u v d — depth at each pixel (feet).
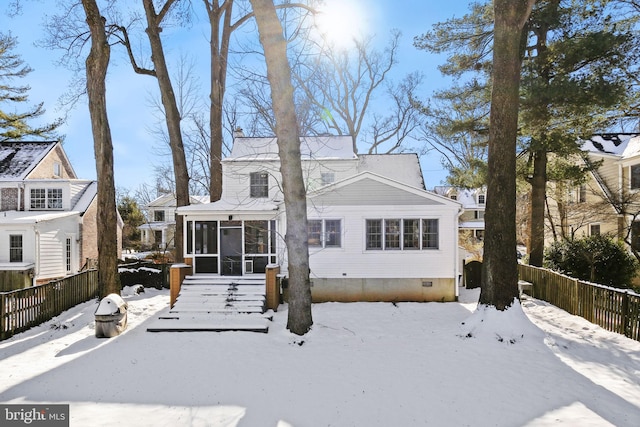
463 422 17.46
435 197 47.44
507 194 32.94
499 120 33.55
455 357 26.27
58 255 71.05
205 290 41.24
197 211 45.85
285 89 31.73
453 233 47.34
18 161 79.92
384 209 47.57
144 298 48.91
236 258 47.19
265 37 31.37
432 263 47.24
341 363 25.30
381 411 18.54
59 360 26.16
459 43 56.03
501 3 33.42
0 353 27.81
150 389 21.20
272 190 57.62
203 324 34.30
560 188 62.64
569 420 17.48
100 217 42.83
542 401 19.49
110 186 43.19
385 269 47.32
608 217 65.72
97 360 26.11
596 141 80.89
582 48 43.52
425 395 20.31
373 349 28.19
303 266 32.40
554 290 41.73
